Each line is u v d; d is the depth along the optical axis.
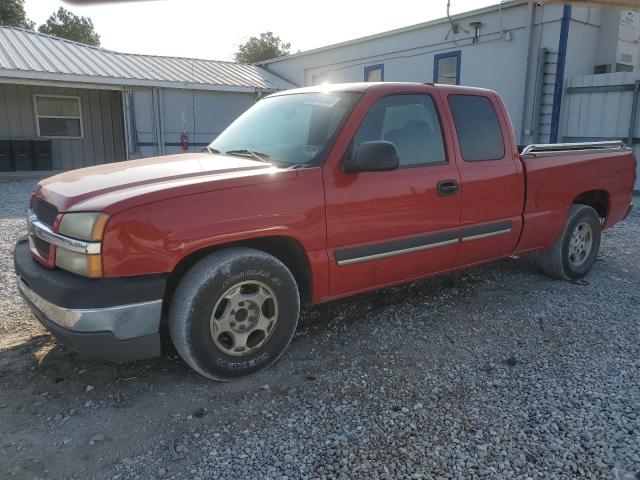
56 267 3.02
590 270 5.77
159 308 2.93
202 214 2.99
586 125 12.62
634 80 11.64
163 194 2.92
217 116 18.55
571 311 4.52
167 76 16.83
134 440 2.69
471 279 5.34
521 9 12.85
